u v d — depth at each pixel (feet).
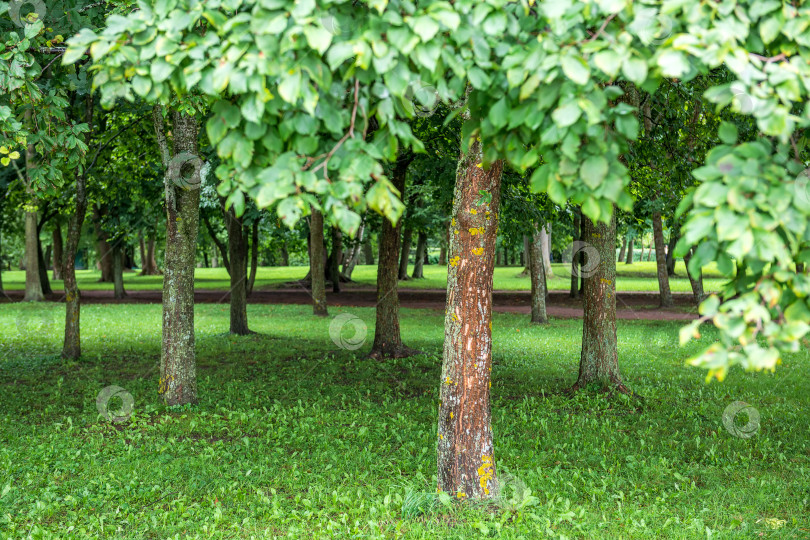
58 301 90.43
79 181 41.60
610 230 33.37
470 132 9.00
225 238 120.26
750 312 6.95
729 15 7.61
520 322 67.62
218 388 34.27
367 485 19.60
